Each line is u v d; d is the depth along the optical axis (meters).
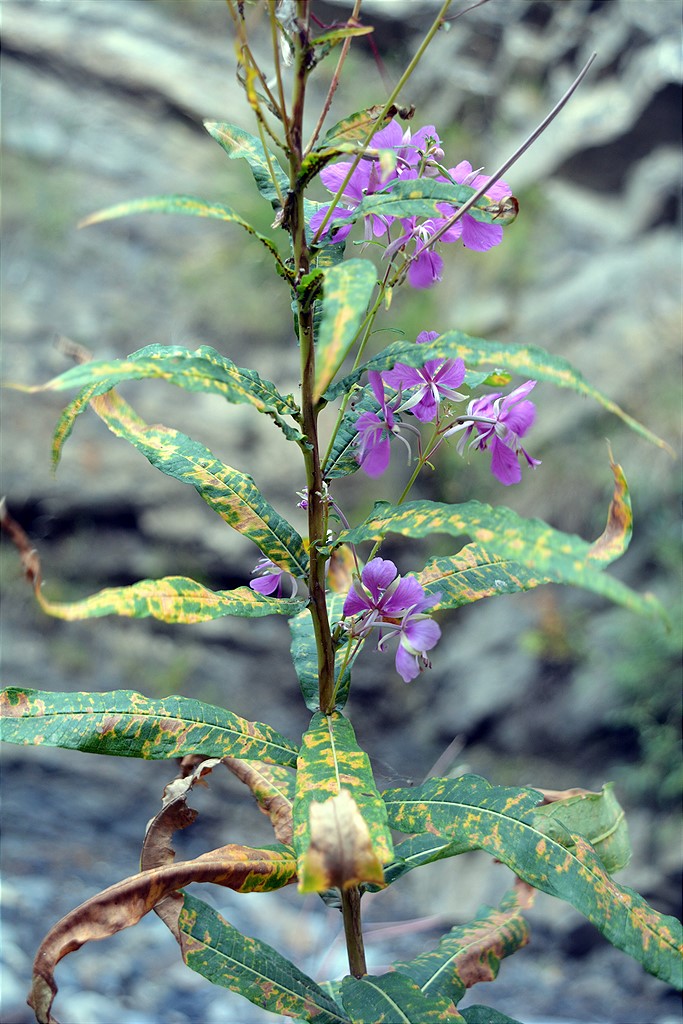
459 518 0.60
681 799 2.23
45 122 3.45
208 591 0.63
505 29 3.44
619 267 2.97
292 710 2.76
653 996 2.00
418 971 0.72
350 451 0.66
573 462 2.72
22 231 3.26
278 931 2.06
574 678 2.47
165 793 0.67
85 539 2.87
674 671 2.34
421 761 2.63
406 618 0.66
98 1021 1.68
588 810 0.71
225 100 3.55
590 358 2.85
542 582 0.66
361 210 0.63
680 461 2.56
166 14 3.79
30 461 2.86
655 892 2.14
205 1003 1.80
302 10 0.62
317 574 0.65
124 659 2.75
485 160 3.35
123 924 0.63
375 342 3.05
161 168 3.46
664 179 2.99
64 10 3.67
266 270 3.26
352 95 3.34
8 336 3.05
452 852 0.68
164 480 2.90
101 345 3.12
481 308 3.08
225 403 2.97
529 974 2.07
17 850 2.27
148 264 3.30
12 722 0.64
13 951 1.83
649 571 2.49
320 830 0.57
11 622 2.76
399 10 3.44
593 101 3.17
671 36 3.02
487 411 0.67
